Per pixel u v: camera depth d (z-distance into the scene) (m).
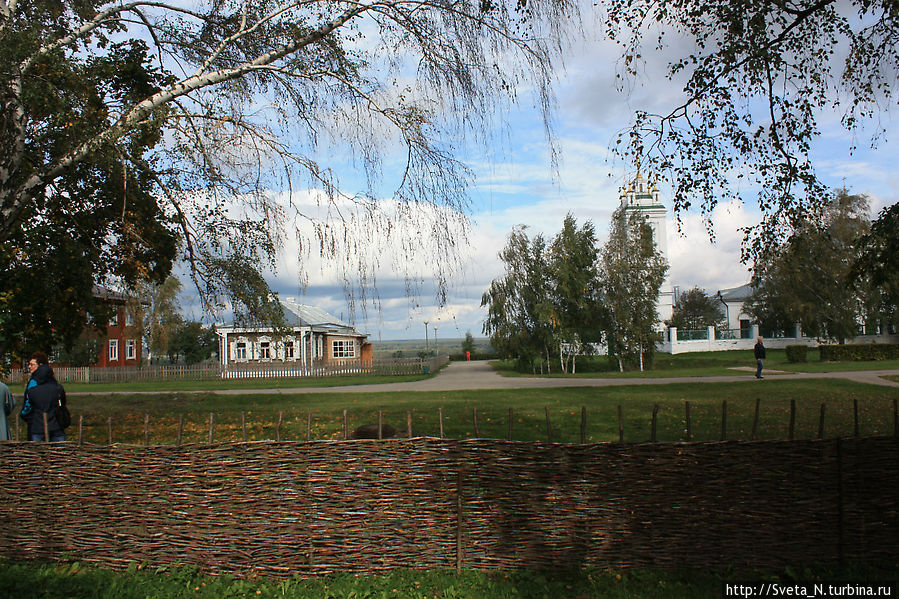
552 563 5.02
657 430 11.87
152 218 10.07
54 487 5.41
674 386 21.69
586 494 5.05
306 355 40.16
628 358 38.88
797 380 22.86
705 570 4.97
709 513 5.00
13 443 5.46
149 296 11.84
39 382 7.90
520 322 39.16
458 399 18.58
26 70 7.81
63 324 13.25
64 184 10.15
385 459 5.10
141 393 24.81
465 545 5.05
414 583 4.86
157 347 45.38
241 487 5.17
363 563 5.08
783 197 8.07
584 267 39.69
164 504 5.26
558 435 11.46
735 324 71.25
